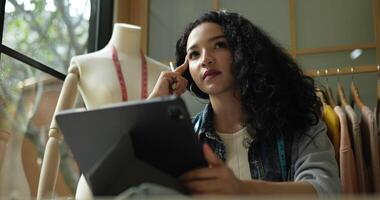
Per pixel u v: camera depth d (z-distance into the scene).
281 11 2.14
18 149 1.61
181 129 0.70
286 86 1.23
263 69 1.21
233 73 1.22
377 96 1.77
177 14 2.31
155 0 2.36
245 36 1.25
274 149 1.16
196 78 1.27
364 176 1.46
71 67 1.46
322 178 0.98
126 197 0.60
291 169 1.13
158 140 0.72
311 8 2.10
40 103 1.76
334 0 2.08
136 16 2.34
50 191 1.29
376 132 1.48
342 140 1.45
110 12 2.35
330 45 2.03
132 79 1.46
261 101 1.19
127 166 0.73
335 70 1.76
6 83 1.59
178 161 0.74
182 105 0.68
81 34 2.21
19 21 1.71
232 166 1.17
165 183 0.71
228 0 2.24
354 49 1.99
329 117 1.55
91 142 0.77
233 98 1.24
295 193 0.86
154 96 1.25
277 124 1.17
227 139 1.23
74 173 1.90
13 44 1.65
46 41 1.89
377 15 1.99
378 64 1.92
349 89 1.94
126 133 0.73
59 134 1.36
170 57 2.26
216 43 1.26
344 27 2.04
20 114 1.65
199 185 0.72
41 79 1.79
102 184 0.74
